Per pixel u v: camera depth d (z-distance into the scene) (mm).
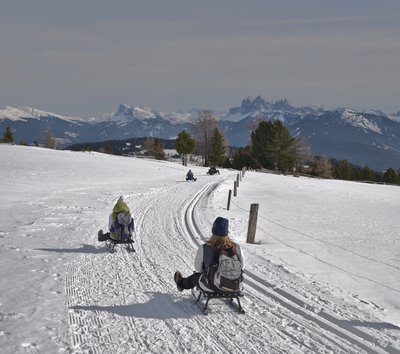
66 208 18891
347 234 16438
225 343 6207
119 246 12070
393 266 11336
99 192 26250
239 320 7055
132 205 21141
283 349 6043
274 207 24422
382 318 7246
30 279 8789
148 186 32812
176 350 5941
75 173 41562
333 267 10859
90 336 6258
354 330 6695
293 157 95250
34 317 6832
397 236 16469
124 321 6871
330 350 6039
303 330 6699
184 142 88000
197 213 19172
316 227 17859
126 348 5934
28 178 33250
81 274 9305
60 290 8188
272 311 7465
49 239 12695
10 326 6465
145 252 11547
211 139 99125
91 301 7691
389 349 6094
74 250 11477
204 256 7262
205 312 7250
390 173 102562
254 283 8969
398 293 8844
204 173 60188
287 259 11414
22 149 72188
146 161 76312
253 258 11102
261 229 16516
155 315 7172
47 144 116750
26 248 11445
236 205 24109
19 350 5711
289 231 16375
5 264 9852
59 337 6160
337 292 8547
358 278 9906
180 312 7348
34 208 18422
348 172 105250
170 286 8719
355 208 26734
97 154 83125
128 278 9164
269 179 52250
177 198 25094
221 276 7137
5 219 15641
